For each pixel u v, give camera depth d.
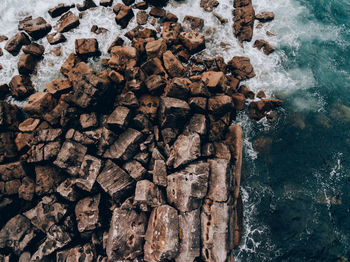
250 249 16.62
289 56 20.80
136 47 19.25
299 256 16.12
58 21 21.00
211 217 14.98
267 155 18.53
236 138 17.61
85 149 16.31
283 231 16.83
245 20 20.92
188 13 21.58
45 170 16.38
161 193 15.44
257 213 17.39
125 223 14.59
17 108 18.25
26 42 20.19
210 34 20.92
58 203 15.50
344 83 20.33
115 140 16.58
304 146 18.61
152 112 17.25
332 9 23.03
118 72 18.44
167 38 19.66
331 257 15.91
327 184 17.69
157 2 21.41
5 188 15.70
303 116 19.25
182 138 16.58
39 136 16.41
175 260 14.17
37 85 19.47
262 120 19.12
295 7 22.52
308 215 17.03
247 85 19.80
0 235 14.80
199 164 15.57
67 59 19.25
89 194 16.00
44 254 14.47
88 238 15.46
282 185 17.83
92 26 20.73
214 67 19.72
